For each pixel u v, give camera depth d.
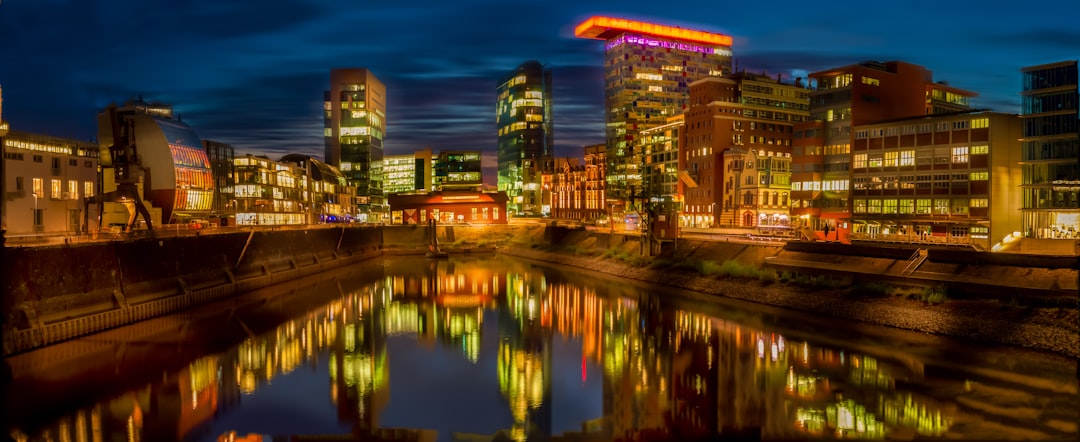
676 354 52.25
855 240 86.81
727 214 138.62
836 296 63.88
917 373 42.78
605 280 99.75
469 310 77.94
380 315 74.50
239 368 49.66
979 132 96.75
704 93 149.25
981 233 95.81
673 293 82.19
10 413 37.97
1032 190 85.75
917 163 105.25
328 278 109.38
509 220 198.00
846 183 121.62
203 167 127.75
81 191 100.50
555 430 37.72
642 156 175.88
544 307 78.75
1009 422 34.12
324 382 47.03
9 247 48.22
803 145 129.38
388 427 38.38
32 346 49.66
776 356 49.12
